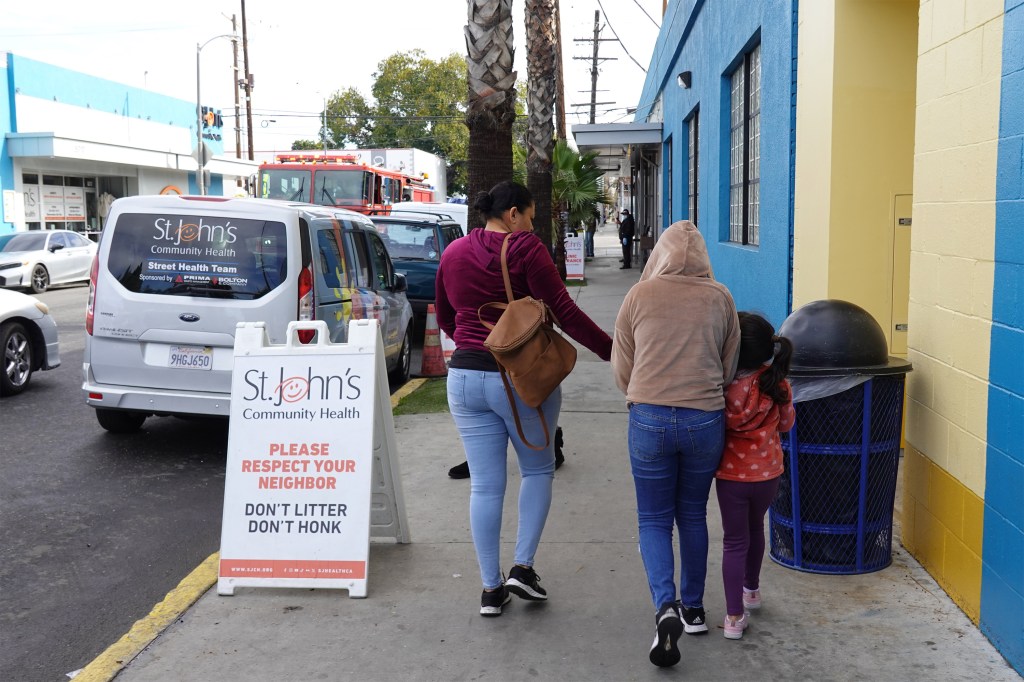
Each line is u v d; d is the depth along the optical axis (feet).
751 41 31.86
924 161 15.05
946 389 14.26
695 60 48.75
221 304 23.47
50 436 27.37
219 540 19.06
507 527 18.47
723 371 12.85
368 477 15.49
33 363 34.30
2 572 17.30
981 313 12.92
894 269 21.48
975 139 13.03
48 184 111.65
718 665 12.70
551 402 14.21
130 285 23.84
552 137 65.00
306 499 15.51
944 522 14.53
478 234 14.33
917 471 15.74
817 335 15.07
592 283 77.56
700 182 47.09
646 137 72.49
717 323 12.61
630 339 12.98
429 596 15.24
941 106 14.29
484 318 14.02
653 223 90.99
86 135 117.50
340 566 15.28
